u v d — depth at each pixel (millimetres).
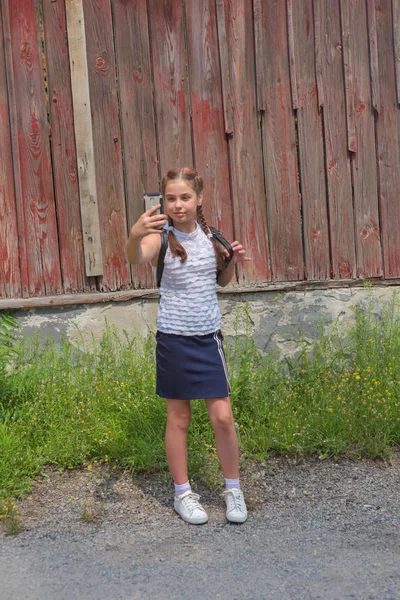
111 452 3945
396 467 3943
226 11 4961
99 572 2844
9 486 3592
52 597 2660
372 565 2857
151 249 3254
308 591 2666
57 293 4816
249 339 5039
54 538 3164
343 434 4164
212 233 3449
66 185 4809
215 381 3332
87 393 4449
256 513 3428
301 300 5133
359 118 5230
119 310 4859
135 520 3357
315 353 5051
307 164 5160
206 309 3336
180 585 2729
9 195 4723
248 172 5078
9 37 4648
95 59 4785
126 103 4859
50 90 4746
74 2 4695
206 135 5008
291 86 5094
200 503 3547
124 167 4891
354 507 3461
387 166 5312
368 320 5207
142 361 4738
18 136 4707
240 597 2629
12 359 4664
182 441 3410
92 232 4812
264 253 5129
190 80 4949
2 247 4715
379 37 5234
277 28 5051
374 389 4527
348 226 5258
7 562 2945
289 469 3939
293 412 4379
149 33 4871
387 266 5324
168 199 3307
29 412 4098
